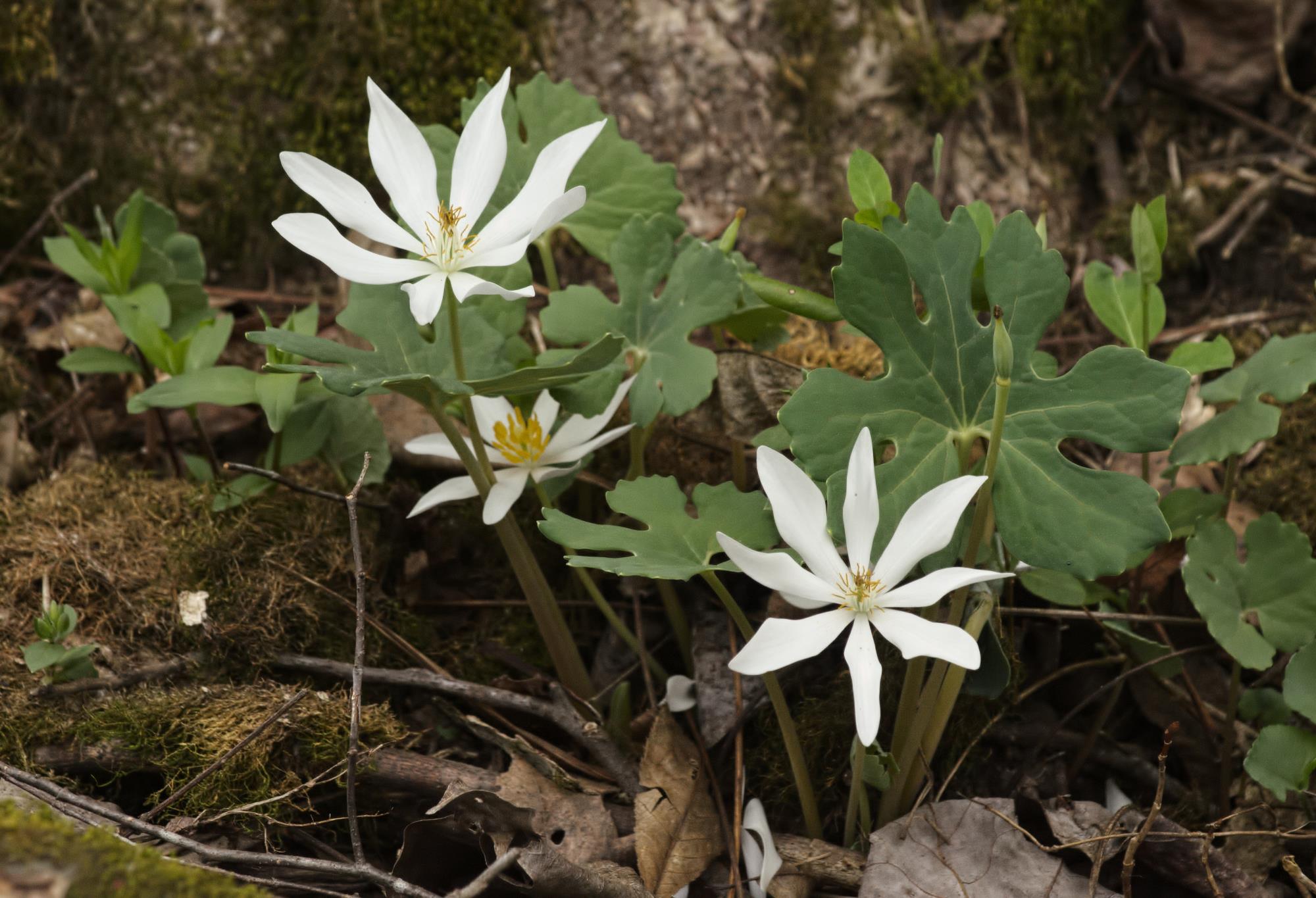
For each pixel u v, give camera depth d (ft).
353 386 5.43
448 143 7.29
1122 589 7.74
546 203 5.62
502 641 8.05
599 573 8.23
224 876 4.89
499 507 6.36
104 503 7.95
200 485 8.01
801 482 5.35
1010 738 7.35
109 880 4.17
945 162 10.48
